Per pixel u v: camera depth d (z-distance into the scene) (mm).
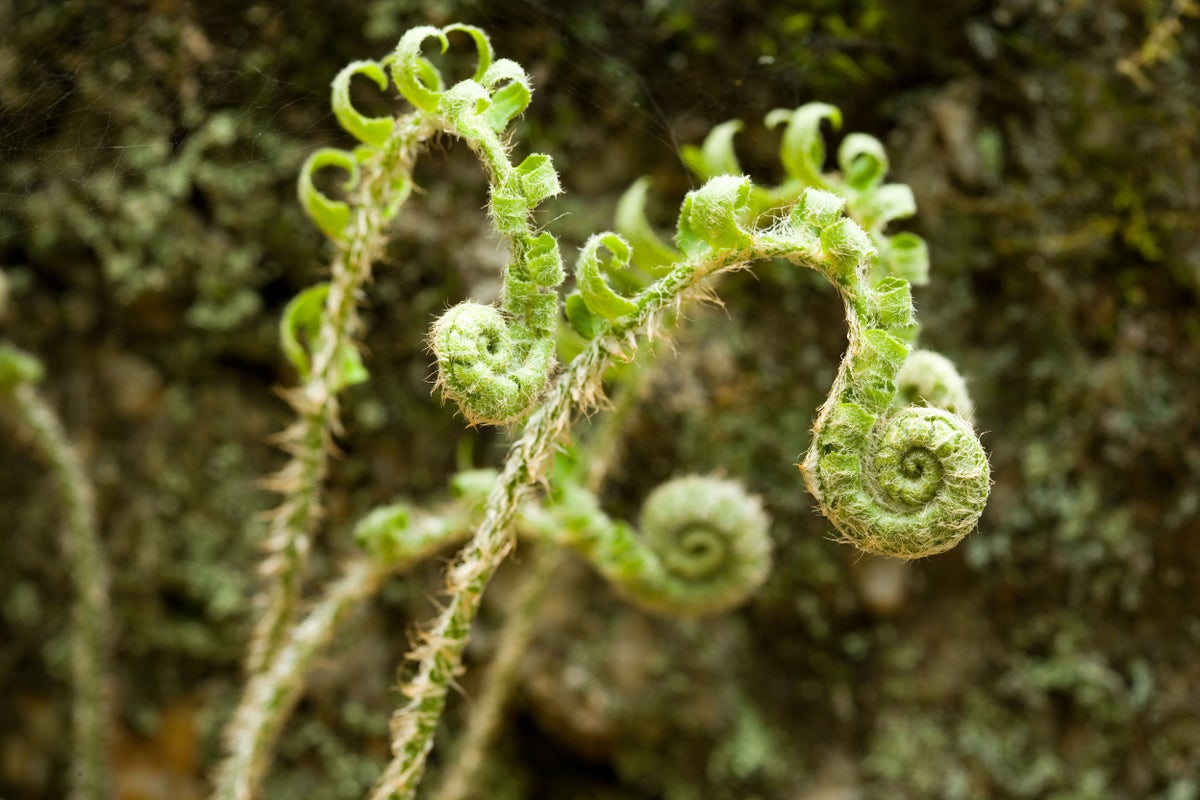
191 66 445
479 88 308
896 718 523
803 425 516
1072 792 503
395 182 353
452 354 297
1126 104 483
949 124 486
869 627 527
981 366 501
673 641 528
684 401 509
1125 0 476
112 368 541
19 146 439
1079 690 504
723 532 384
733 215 300
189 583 541
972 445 293
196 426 542
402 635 536
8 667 570
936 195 490
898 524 295
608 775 544
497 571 527
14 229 501
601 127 497
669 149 496
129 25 430
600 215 499
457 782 425
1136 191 484
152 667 547
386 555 376
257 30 451
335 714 532
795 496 517
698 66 456
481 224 512
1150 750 502
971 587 515
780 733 530
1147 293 490
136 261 517
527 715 537
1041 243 487
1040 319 495
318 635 374
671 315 385
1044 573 506
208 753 543
